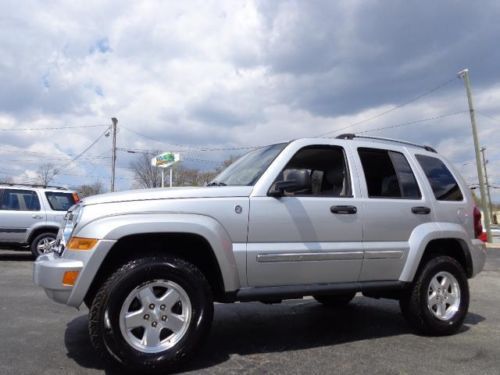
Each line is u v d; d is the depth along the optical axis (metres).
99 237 3.80
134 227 3.87
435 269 5.22
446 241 5.53
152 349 3.83
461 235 5.51
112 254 4.00
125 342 3.72
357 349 4.63
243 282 4.26
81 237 3.84
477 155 29.03
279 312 6.37
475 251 5.67
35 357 4.19
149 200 4.03
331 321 5.85
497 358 4.41
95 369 3.90
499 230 45.38
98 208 3.94
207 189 4.25
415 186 5.41
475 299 7.91
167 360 3.81
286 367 4.05
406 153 5.53
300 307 6.73
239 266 4.21
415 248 5.09
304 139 4.83
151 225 3.91
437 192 5.56
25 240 11.91
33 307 6.34
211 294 4.10
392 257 4.96
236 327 5.49
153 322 3.87
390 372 3.96
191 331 3.94
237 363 4.14
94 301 3.77
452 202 5.62
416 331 5.27
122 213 3.92
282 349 4.59
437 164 5.82
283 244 4.41
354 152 5.07
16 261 12.14
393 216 5.03
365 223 4.84
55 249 4.43
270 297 4.34
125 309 3.77
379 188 5.14
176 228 3.98
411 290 5.16
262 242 4.33
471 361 4.31
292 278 4.44
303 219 4.50
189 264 4.05
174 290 3.95
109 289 3.73
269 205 4.39
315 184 4.89
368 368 4.05
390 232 5.00
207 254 4.28
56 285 3.78
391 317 6.12
